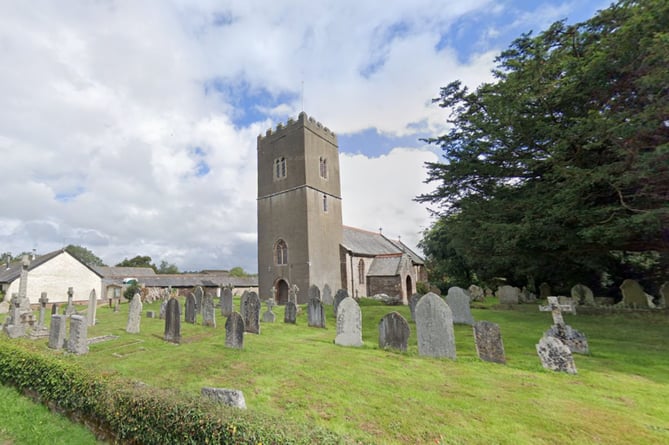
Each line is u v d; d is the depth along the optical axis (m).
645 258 18.42
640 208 11.52
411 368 7.58
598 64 11.34
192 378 7.04
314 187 27.08
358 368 7.55
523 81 13.67
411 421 4.89
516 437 4.42
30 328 14.68
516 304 18.81
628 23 10.73
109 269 56.19
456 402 5.58
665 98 9.70
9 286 30.41
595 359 8.44
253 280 57.84
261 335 11.88
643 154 10.05
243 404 4.48
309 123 27.62
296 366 7.70
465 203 16.30
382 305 22.47
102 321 16.64
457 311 13.52
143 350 9.84
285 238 26.70
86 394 5.19
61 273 33.94
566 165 12.89
